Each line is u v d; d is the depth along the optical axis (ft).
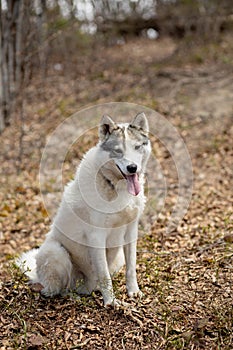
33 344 12.34
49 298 14.73
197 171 28.07
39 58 46.01
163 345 12.26
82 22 51.88
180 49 56.75
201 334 12.35
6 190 26.48
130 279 14.35
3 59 33.35
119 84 45.11
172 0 69.92
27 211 23.95
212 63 50.29
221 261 15.99
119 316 13.37
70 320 13.38
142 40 69.36
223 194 24.21
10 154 31.99
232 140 32.07
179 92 41.68
